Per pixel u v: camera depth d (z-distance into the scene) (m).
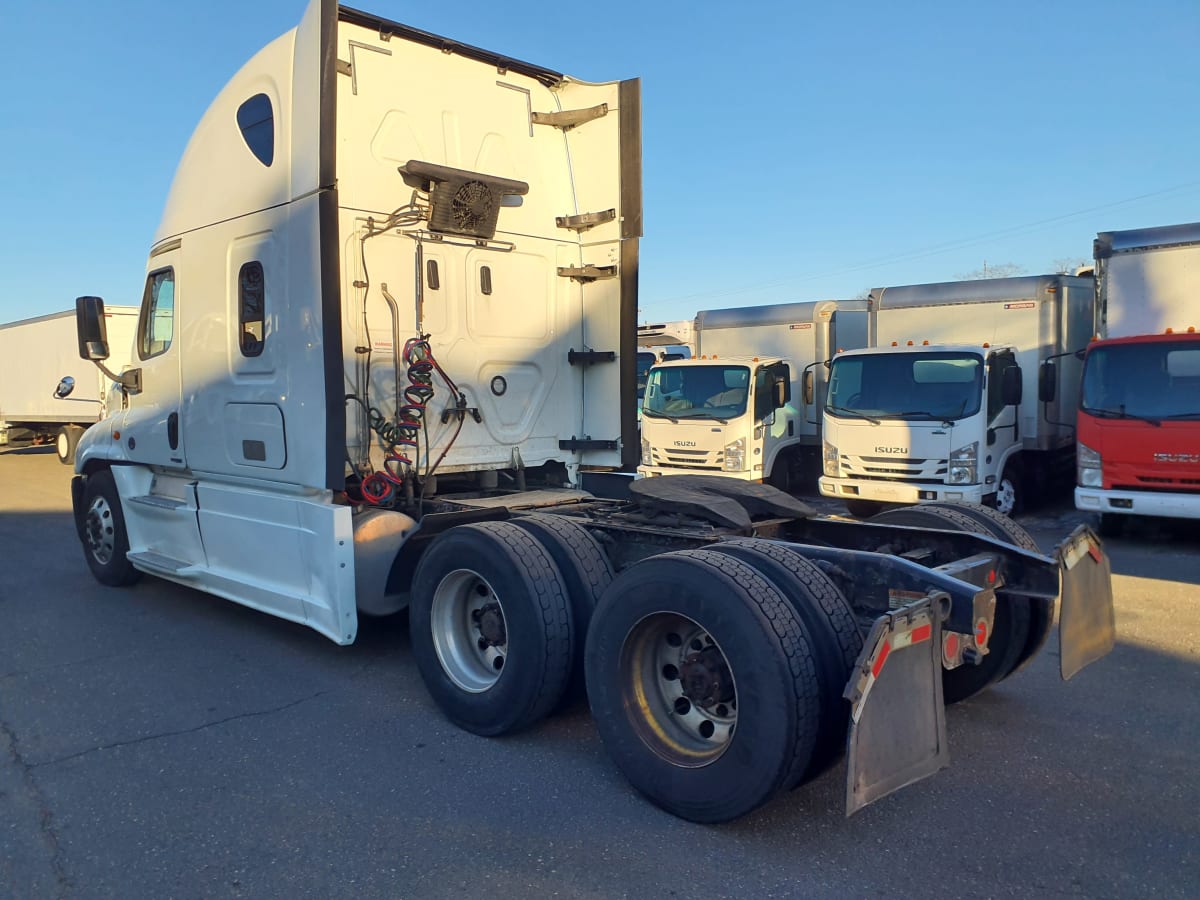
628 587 3.84
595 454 6.89
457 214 5.87
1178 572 8.60
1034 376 12.38
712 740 3.76
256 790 4.02
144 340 7.00
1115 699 5.12
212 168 6.02
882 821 3.70
